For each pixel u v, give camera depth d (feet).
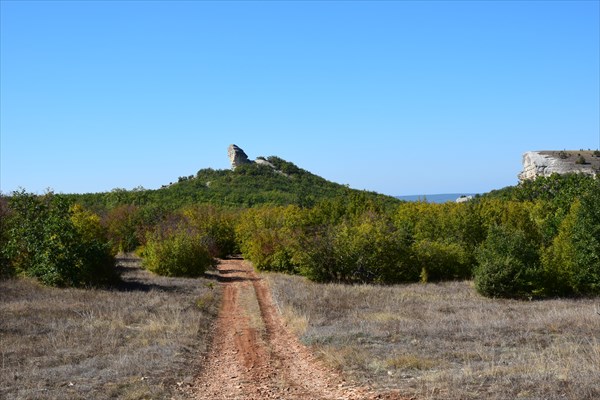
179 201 314.96
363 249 121.19
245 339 60.64
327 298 89.45
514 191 263.08
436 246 128.06
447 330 57.41
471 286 112.78
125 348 51.93
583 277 99.60
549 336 53.31
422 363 42.63
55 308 72.84
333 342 53.67
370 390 36.70
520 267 95.91
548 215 154.51
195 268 129.08
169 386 40.06
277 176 456.04
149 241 138.82
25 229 99.81
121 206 212.02
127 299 83.46
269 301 93.09
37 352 49.96
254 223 194.08
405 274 123.85
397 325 61.82
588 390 31.48
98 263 98.73
